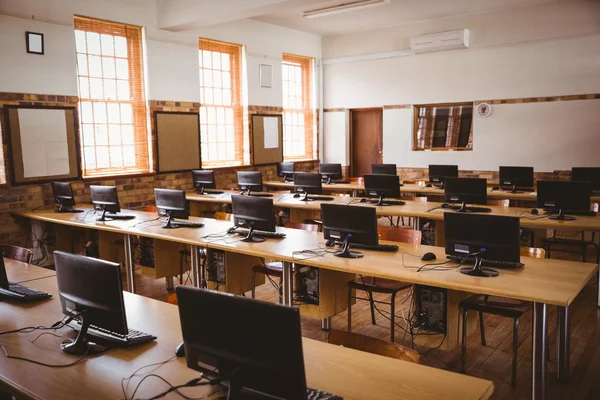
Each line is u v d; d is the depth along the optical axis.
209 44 8.82
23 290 3.10
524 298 2.74
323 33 10.84
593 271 3.25
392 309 3.89
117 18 7.21
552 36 8.55
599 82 8.25
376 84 10.59
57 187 6.12
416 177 10.26
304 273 3.99
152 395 1.81
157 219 5.51
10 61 6.14
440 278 3.09
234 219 4.41
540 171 8.92
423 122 10.16
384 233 4.51
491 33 9.11
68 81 6.73
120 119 7.50
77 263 2.21
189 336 1.75
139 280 6.07
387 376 1.95
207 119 8.90
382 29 10.34
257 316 1.55
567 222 4.79
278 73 10.11
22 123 6.28
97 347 2.25
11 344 2.32
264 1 6.48
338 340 2.37
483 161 9.46
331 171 9.01
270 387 1.57
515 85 9.00
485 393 1.82
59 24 6.58
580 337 4.13
